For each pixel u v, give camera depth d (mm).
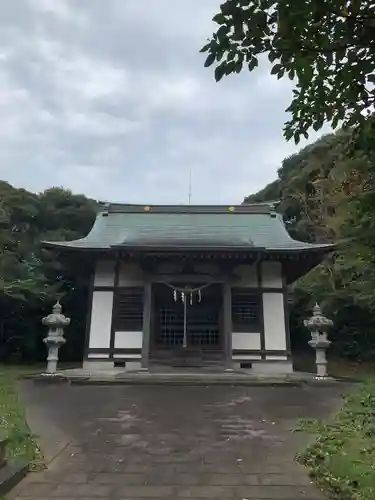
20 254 27109
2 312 23969
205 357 17609
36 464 5715
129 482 5156
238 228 21438
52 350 15844
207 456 6250
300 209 30672
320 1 2932
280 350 18328
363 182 5578
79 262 19922
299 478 5316
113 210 22984
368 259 4082
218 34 3277
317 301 23734
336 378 15352
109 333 18406
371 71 3143
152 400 10828
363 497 4414
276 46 3236
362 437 6660
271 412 9391
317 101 3467
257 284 19109
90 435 7414
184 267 18125
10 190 30125
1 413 8094
